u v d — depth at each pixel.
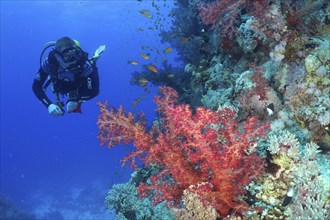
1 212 20.34
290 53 4.40
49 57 4.95
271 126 3.94
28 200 35.56
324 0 4.35
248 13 4.98
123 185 5.80
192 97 6.95
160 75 8.11
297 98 3.94
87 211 29.38
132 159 3.22
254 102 4.23
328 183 2.99
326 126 3.62
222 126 3.30
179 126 3.09
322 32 4.48
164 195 3.08
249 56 5.31
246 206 2.96
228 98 5.12
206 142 2.86
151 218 4.58
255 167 3.00
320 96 3.74
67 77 5.02
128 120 3.25
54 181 44.03
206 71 6.77
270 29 4.48
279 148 3.14
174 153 3.04
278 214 2.95
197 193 2.82
